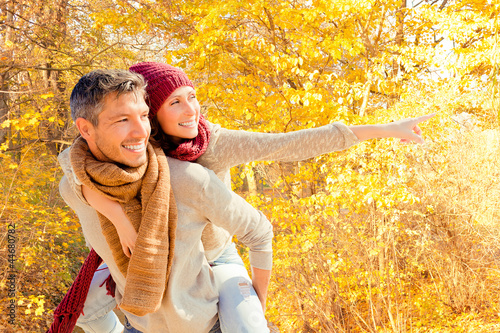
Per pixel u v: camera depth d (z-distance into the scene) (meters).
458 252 6.64
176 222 1.04
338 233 6.34
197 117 1.15
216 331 1.30
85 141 1.06
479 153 5.79
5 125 5.35
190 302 1.18
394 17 7.22
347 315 6.64
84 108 0.95
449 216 6.29
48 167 7.62
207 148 1.19
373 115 6.24
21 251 6.20
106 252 1.15
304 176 6.19
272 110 5.86
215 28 5.87
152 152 1.05
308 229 5.73
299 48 5.90
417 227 6.39
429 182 5.83
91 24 9.20
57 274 7.06
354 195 5.46
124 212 1.02
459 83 5.74
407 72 6.38
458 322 6.50
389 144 5.41
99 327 1.49
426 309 6.57
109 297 1.47
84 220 1.14
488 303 6.67
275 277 6.22
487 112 5.64
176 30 6.73
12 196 6.07
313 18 5.54
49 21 8.25
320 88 5.70
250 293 1.30
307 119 5.73
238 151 1.21
